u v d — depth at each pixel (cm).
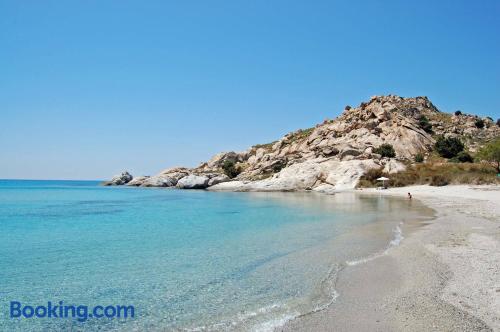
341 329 834
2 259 1659
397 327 825
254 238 2133
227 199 6069
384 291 1077
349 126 10144
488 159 6925
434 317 864
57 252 1814
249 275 1331
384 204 4238
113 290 1197
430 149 8806
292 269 1390
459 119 10719
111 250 1850
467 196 4712
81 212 4016
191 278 1314
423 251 1547
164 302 1077
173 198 6550
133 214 3744
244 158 12875
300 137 11550
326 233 2222
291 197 6225
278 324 888
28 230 2611
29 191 10325
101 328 914
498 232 1952
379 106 10481
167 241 2095
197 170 12662
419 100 12162
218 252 1758
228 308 1015
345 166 7862
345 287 1137
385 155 8269
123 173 15225
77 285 1259
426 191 5859
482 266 1271
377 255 1554
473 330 790
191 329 891
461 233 1939
